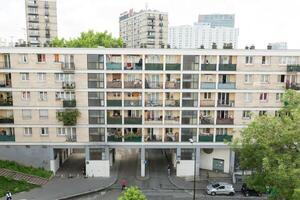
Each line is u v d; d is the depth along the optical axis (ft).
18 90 147.54
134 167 169.78
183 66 147.23
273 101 153.28
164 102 151.33
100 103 150.10
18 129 151.64
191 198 135.74
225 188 139.44
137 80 149.07
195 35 558.56
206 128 155.53
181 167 158.20
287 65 149.69
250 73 149.79
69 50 144.36
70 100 148.77
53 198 130.31
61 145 153.79
